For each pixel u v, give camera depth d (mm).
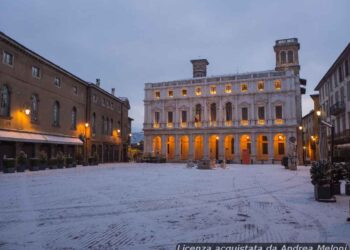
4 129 28469
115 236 7047
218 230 7570
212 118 65625
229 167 41594
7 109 29328
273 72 61281
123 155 65750
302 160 58969
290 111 58969
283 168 38438
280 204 11172
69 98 42312
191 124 66375
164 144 68062
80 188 15406
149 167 39781
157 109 69688
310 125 68188
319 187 11766
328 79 47031
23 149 31688
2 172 26469
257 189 15633
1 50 28234
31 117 33281
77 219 8688
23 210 9875
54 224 8109
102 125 53625
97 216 9078
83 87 47000
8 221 8422
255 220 8633
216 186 16828
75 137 43719
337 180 13805
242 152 57500
